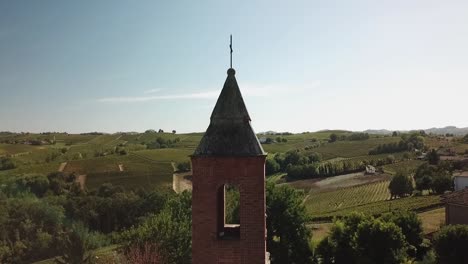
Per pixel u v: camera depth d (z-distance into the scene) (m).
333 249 50.62
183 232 37.69
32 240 70.56
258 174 14.08
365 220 49.59
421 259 51.19
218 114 14.54
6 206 74.69
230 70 14.88
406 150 158.38
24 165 111.88
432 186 99.06
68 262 57.59
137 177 105.44
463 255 42.19
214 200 14.14
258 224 14.03
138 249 35.41
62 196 86.62
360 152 159.12
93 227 82.25
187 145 158.25
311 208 100.50
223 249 14.07
